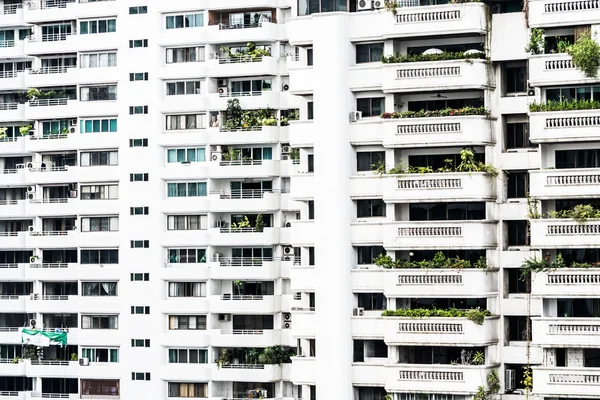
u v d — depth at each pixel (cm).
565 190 13100
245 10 15562
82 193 15975
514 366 13638
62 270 15988
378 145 14025
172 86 15650
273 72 15362
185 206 15450
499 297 13650
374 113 14088
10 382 16188
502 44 13675
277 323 15212
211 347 15312
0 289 16400
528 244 13638
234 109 15388
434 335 13600
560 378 13088
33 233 16175
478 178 13575
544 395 13138
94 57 15988
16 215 16238
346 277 13950
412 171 13825
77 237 15900
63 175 16038
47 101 16162
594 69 13038
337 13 14038
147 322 15550
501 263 13662
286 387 15188
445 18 13750
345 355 13912
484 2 13725
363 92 14075
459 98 13900
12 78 16375
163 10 15650
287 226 15300
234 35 15462
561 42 13212
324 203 14000
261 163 15275
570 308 13188
